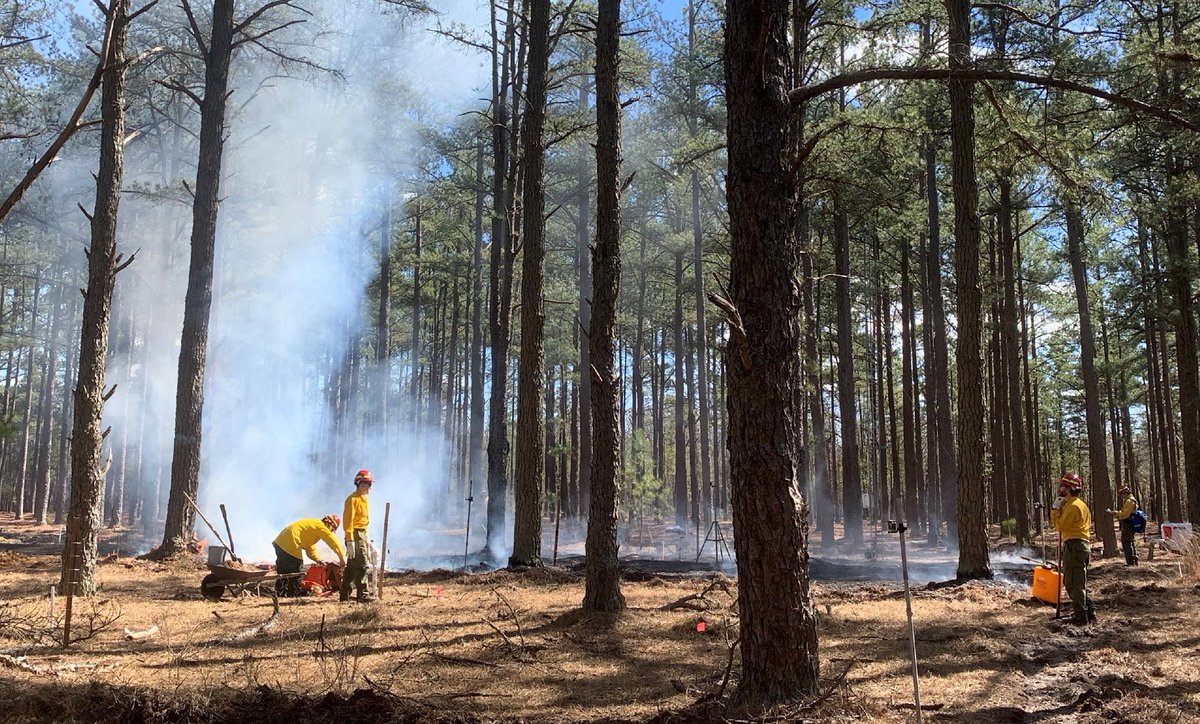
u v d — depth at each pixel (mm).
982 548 13453
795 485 5543
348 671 6625
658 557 20344
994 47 18953
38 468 36219
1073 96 16016
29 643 7492
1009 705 5996
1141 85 14953
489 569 16344
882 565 19094
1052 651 8078
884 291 30812
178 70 22812
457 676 6660
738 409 5609
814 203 21344
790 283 5691
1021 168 11266
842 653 7734
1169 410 30156
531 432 13906
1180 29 18531
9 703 5305
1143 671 7121
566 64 19953
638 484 24094
